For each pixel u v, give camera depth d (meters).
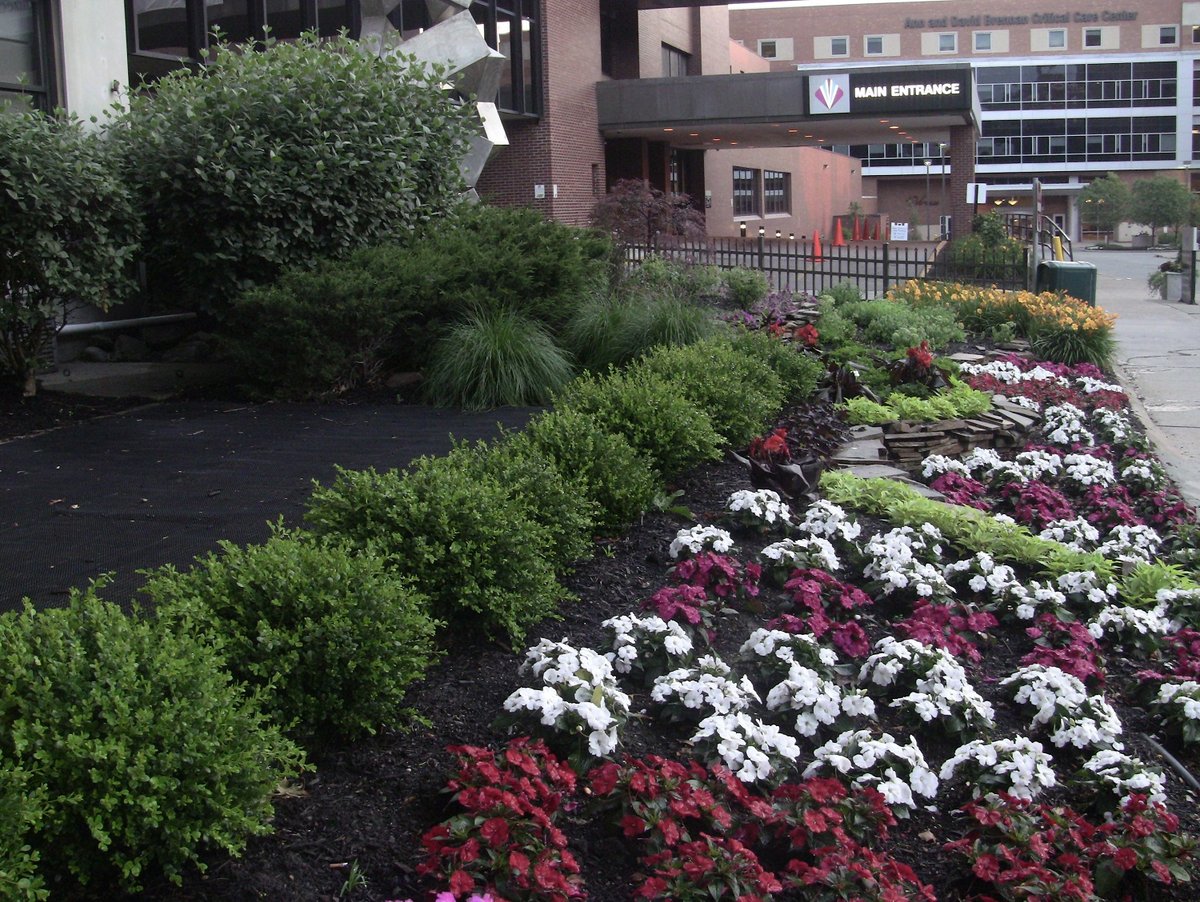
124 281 9.64
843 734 4.01
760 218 52.84
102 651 3.12
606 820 3.52
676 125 32.44
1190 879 3.59
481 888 3.01
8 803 2.64
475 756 3.41
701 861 3.09
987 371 12.52
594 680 3.99
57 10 11.48
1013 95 89.75
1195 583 6.43
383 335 10.09
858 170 79.88
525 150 29.33
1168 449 11.04
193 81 11.24
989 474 8.47
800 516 6.48
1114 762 4.08
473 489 4.89
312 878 3.19
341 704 3.75
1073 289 19.41
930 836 3.81
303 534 4.84
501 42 27.59
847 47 87.75
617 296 12.32
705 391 7.93
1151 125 89.69
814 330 11.95
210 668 3.26
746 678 4.30
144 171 10.32
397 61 13.35
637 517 6.32
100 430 8.62
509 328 9.84
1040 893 3.30
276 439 8.29
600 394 7.31
